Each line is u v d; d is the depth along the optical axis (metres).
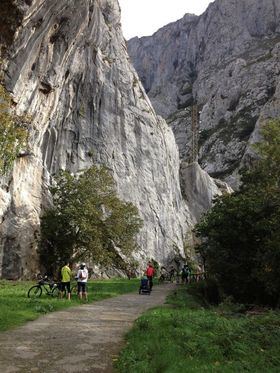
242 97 141.62
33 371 7.18
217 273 29.86
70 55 47.34
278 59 142.62
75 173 53.38
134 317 14.67
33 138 42.06
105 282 36.25
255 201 26.97
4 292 21.09
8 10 31.45
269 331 10.41
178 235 72.12
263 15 179.88
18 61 35.44
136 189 63.44
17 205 37.25
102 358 8.27
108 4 72.56
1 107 26.11
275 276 23.17
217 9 197.12
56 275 36.84
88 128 57.97
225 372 6.87
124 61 71.44
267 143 33.69
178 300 21.64
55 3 36.88
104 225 38.44
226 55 178.25
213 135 138.12
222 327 10.64
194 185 90.75
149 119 72.12
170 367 7.00
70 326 11.88
